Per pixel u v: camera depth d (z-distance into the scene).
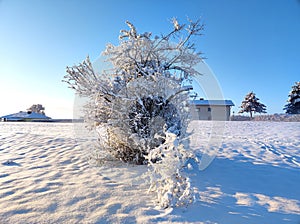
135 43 4.79
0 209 2.39
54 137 7.53
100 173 3.83
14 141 7.11
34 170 4.03
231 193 2.96
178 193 2.63
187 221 2.22
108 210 2.41
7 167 4.28
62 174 3.76
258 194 2.93
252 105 35.78
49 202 2.58
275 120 22.34
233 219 2.27
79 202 2.60
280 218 2.30
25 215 2.27
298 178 3.59
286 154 5.44
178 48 5.09
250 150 5.95
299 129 11.71
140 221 2.20
